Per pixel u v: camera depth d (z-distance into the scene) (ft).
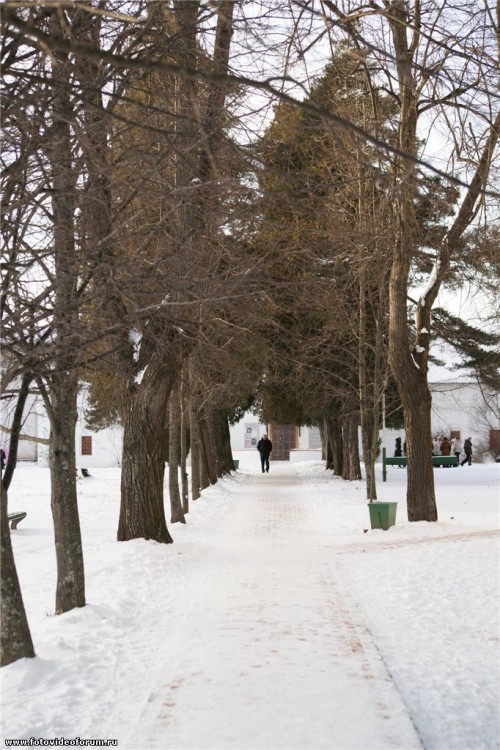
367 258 50.67
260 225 28.89
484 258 59.93
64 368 24.23
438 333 116.78
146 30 22.97
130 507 55.11
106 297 23.88
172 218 25.96
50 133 21.61
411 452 63.67
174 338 29.30
